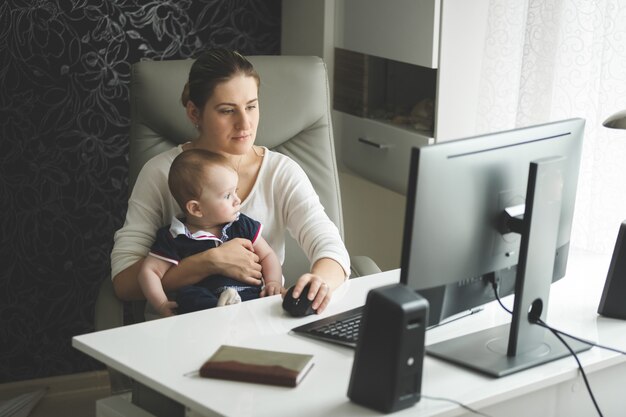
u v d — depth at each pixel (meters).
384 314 1.40
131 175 2.39
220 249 2.14
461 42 2.68
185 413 1.58
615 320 1.87
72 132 3.07
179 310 2.12
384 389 1.42
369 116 3.06
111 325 2.11
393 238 3.04
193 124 2.29
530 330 1.66
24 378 3.17
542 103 2.44
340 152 3.24
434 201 1.52
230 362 1.55
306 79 2.49
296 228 2.28
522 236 1.60
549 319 1.86
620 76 2.28
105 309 2.14
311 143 2.52
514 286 1.77
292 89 2.48
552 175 1.60
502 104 2.59
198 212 2.17
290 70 2.49
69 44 3.01
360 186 3.16
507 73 2.58
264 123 2.46
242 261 2.14
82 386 3.20
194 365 1.60
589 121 2.40
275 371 1.52
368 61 3.03
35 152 3.04
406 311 1.39
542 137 1.71
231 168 2.19
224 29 3.25
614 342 1.75
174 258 2.16
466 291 1.66
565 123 1.76
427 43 2.68
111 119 3.12
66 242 3.13
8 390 3.13
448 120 2.72
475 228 1.61
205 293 2.09
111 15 3.06
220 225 2.23
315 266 2.12
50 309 3.15
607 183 2.35
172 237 2.18
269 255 2.25
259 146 2.43
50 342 3.18
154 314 2.22
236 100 2.17
